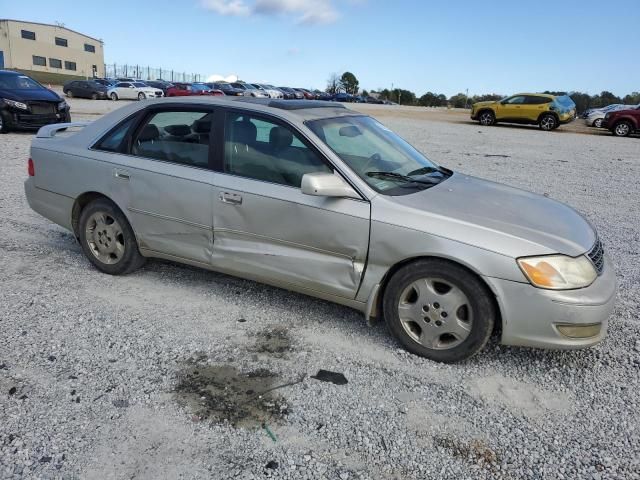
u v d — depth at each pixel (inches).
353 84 3983.8
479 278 128.9
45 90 596.7
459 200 145.8
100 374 126.7
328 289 146.4
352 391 124.0
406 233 133.6
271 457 102.1
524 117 1005.2
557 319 124.6
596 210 311.4
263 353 139.2
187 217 163.6
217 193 156.4
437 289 135.4
